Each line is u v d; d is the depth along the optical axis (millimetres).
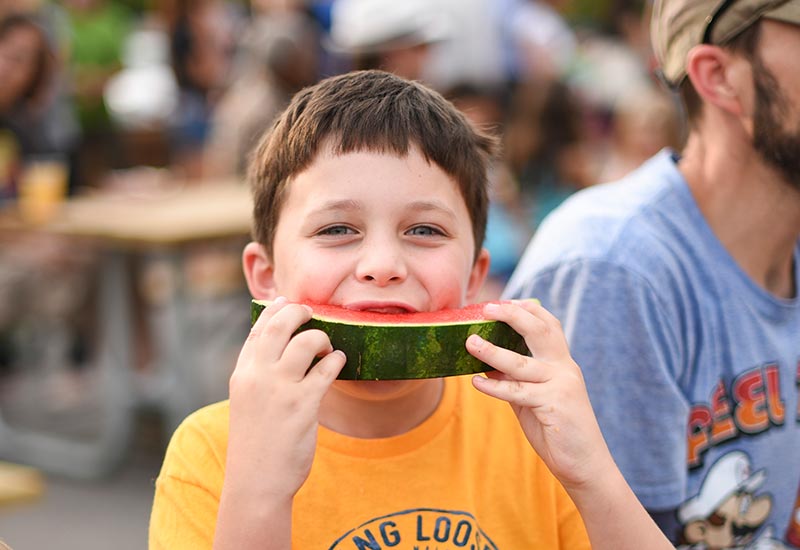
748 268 2562
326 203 2006
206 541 2021
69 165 7820
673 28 2539
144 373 7445
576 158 7609
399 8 6574
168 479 2092
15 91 7215
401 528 2049
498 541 2100
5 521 5781
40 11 7730
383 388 2029
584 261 2473
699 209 2539
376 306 1978
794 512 2619
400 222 2014
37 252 7301
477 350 1890
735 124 2465
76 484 6332
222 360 8375
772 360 2539
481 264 2387
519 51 9094
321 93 2189
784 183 2447
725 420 2514
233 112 8125
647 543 1923
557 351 1947
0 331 7316
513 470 2172
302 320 1880
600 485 1905
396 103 2107
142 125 10891
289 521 1846
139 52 13609
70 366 8102
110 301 6363
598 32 12523
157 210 6641
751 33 2363
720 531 2520
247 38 9805
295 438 1826
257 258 2312
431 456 2119
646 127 7254
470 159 2186
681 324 2471
